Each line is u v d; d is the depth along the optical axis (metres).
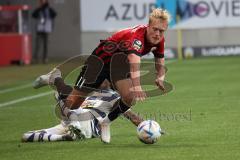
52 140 26.33
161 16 24.44
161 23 24.48
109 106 26.72
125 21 76.94
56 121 33.22
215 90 45.81
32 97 45.19
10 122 33.28
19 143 26.28
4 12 73.75
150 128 24.77
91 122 26.70
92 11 77.56
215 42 78.31
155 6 76.56
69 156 23.08
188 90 46.09
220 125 29.83
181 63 70.75
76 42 81.25
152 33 24.61
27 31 75.56
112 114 25.30
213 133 27.56
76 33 81.06
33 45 83.25
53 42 81.75
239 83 50.28
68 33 81.38
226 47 78.31
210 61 71.88
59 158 22.81
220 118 32.19
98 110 26.72
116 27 77.19
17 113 36.84
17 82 56.16
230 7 77.75
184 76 56.72
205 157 22.34
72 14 81.06
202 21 77.75
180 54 77.81
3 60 73.50
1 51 73.38
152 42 24.81
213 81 52.16
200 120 31.66
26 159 22.88
